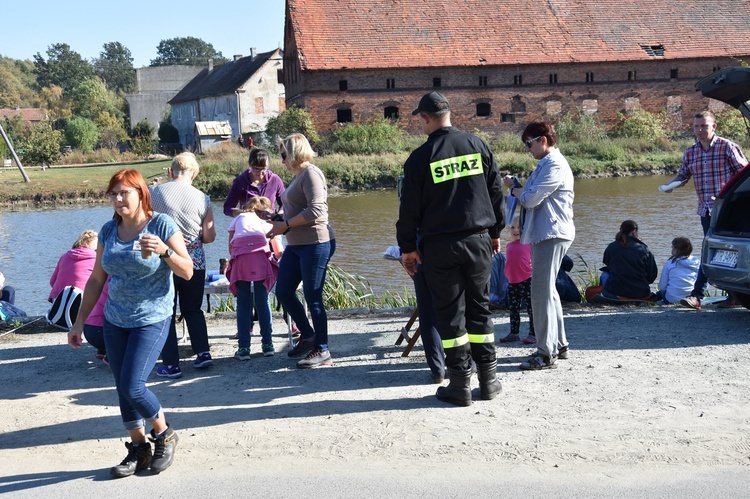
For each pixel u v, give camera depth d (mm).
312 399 6039
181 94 87312
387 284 15938
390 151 49469
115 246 4691
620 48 56281
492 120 55250
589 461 4668
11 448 5320
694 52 56469
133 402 4629
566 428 5180
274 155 47469
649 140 53000
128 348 4695
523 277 7449
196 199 7000
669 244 20141
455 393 5695
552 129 6301
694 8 59094
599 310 9172
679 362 6613
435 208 5512
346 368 6906
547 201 6324
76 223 31672
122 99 133250
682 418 5277
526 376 6406
